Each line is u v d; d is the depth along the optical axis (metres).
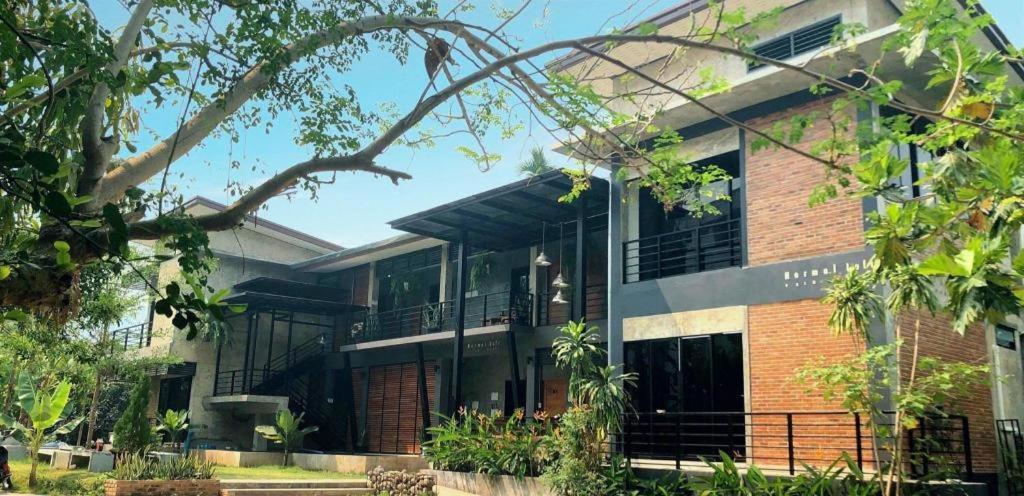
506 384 22.59
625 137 8.52
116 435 19.16
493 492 15.48
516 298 23.05
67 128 6.21
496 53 7.41
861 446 11.48
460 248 21.05
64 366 20.80
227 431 27.31
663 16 15.15
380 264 28.20
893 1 14.19
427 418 22.31
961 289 5.08
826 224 13.06
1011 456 13.84
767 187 14.01
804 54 14.14
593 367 14.55
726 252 14.91
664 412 13.68
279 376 26.58
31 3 6.28
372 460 20.19
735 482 11.39
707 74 7.72
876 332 12.00
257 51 6.65
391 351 25.80
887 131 7.51
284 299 26.09
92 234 5.15
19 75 4.60
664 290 15.13
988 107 7.46
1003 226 6.55
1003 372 14.81
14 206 5.54
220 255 27.98
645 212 16.31
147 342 27.97
